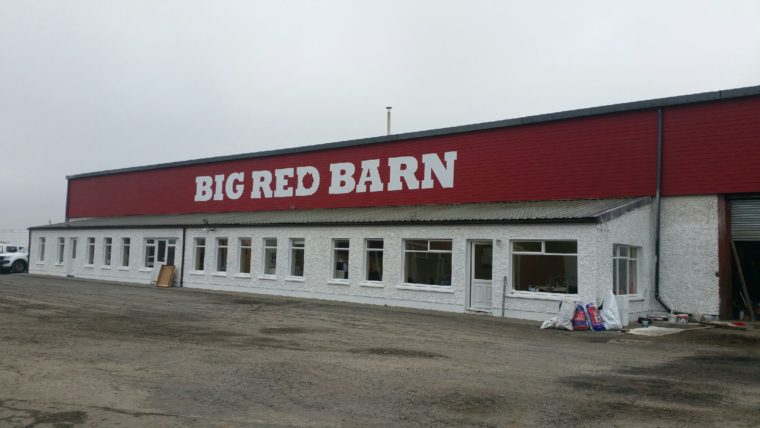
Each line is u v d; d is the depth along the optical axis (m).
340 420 6.86
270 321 16.45
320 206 30.06
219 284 29.28
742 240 18.86
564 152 22.39
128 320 15.56
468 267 20.75
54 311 17.06
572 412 7.37
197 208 36.19
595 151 21.66
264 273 27.69
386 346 12.36
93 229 37.22
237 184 34.25
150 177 39.44
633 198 20.66
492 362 10.73
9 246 46.12
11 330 12.98
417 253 22.31
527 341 13.90
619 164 21.08
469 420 6.97
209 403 7.42
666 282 19.88
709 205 19.27
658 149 20.22
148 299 22.39
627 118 21.03
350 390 8.26
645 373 10.00
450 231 21.11
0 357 9.84
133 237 34.38
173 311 18.28
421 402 7.71
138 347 11.26
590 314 16.38
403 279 22.48
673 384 9.12
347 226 24.38
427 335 14.41
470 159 24.92
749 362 11.45
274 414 7.02
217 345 11.81
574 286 18.02
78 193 45.00
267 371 9.36
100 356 10.21
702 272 19.22
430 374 9.46
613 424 6.91
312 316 18.12
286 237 26.64
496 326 16.84
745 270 19.83
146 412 6.95
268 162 32.81
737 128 18.88
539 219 18.67
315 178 30.50
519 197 23.34
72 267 38.66
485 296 20.34
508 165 23.78
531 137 23.30
